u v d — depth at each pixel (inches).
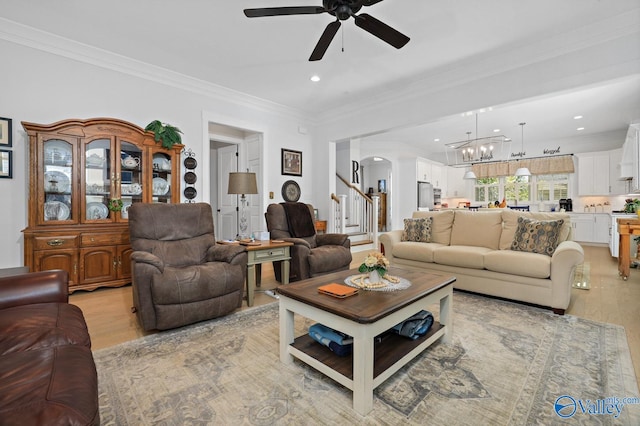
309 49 134.2
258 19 112.4
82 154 129.6
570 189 299.1
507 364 74.8
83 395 35.1
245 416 57.1
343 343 69.1
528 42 127.3
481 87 148.8
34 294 64.1
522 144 322.3
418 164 330.6
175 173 155.6
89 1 103.2
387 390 64.9
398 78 163.8
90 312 109.9
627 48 112.0
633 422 54.9
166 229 119.2
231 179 138.8
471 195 365.7
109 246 135.6
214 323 101.3
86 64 137.8
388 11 106.7
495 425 54.5
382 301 67.1
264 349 83.2
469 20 112.2
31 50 125.3
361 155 315.9
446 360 76.9
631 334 90.3
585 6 104.4
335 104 207.5
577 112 216.5
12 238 122.7
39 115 127.4
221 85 175.9
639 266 181.3
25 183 125.0
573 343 85.2
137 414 57.6
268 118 210.1
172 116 164.1
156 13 109.3
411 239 163.0
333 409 59.1
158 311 91.9
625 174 228.4
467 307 115.7
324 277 89.7
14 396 33.1
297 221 161.8
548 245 119.0
